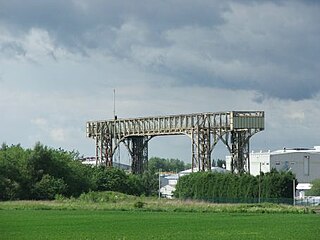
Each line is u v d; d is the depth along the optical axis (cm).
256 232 11962
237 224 13762
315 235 11412
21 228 12531
